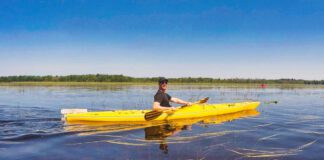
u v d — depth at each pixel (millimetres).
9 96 22000
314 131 8414
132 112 10172
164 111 9953
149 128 8742
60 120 10195
